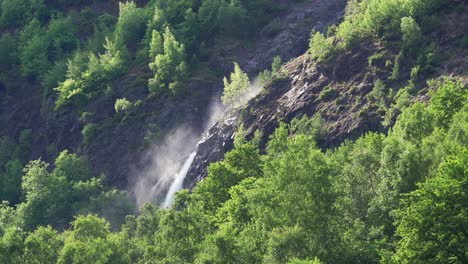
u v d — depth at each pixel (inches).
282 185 5654.5
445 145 5723.4
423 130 6683.1
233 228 6181.1
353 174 6087.6
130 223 7790.4
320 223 5452.8
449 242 4377.5
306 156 5802.2
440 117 6722.4
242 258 5462.6
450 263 4414.4
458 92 6939.0
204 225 6141.7
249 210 6200.8
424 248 4461.1
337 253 5334.6
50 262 6609.3
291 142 6387.8
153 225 7116.1
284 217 5561.0
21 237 6742.1
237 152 7819.9
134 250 6673.2
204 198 7386.8
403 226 4532.5
